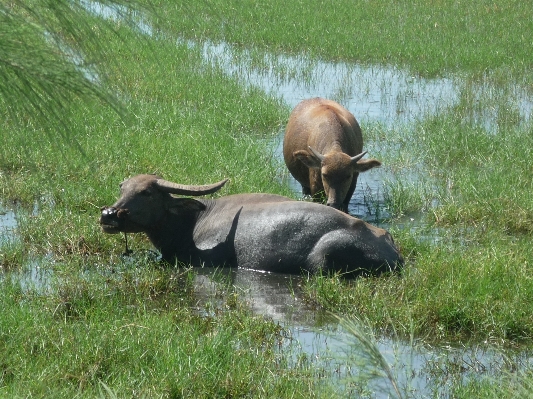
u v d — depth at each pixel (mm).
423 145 30703
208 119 32000
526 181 25844
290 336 16234
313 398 13094
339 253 19422
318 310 17766
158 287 18531
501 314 16578
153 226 20672
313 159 23703
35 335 14945
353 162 23391
